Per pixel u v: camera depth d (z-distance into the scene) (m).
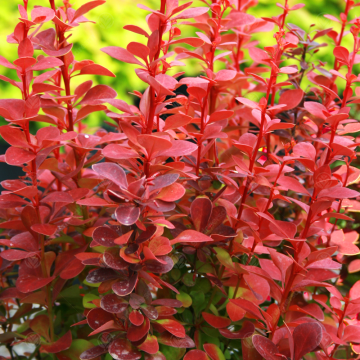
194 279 1.03
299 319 0.96
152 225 0.84
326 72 1.28
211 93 1.25
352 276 1.31
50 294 1.05
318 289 1.25
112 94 1.02
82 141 1.09
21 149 0.90
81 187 1.13
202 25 1.17
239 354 1.17
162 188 0.82
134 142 0.82
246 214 1.09
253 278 1.07
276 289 1.03
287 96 1.04
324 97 1.33
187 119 0.78
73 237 1.20
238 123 1.56
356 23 1.06
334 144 0.92
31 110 0.88
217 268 1.14
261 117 0.96
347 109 1.06
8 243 0.99
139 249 0.83
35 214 0.94
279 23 1.32
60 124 1.10
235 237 1.06
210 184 1.12
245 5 1.44
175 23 1.05
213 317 1.01
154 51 0.82
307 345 0.82
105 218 1.18
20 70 0.87
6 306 1.25
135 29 0.80
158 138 0.71
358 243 1.38
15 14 3.01
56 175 1.02
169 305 0.87
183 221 1.11
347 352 1.13
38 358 1.21
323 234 1.17
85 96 1.03
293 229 0.93
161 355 0.87
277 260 0.98
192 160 1.13
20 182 0.99
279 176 0.95
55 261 1.06
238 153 1.19
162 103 0.88
